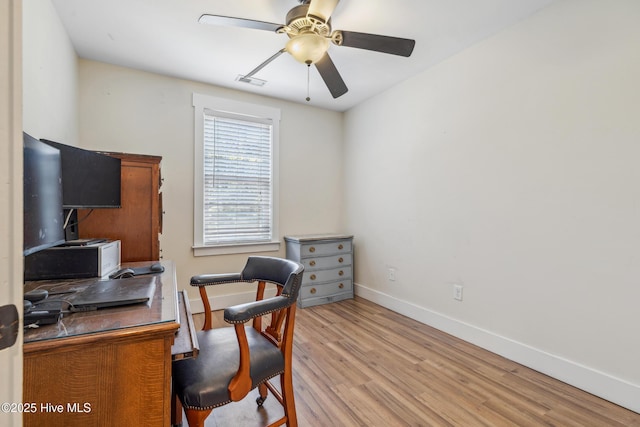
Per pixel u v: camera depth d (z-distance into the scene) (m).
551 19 1.88
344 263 3.52
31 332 0.86
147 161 2.04
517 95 2.06
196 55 2.47
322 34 1.77
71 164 1.55
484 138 2.27
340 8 1.88
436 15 1.96
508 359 2.12
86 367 0.86
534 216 1.98
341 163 3.90
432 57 2.53
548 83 1.90
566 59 1.82
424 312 2.78
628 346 1.59
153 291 1.23
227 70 2.73
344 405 1.63
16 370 0.46
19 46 0.46
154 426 0.93
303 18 1.67
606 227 1.67
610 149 1.65
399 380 1.87
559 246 1.86
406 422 1.50
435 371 1.97
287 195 3.53
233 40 2.25
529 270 2.01
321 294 3.35
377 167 3.34
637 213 1.56
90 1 1.82
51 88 1.80
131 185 2.00
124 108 2.66
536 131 1.96
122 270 1.61
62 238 1.32
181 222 2.93
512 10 1.93
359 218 3.62
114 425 0.89
